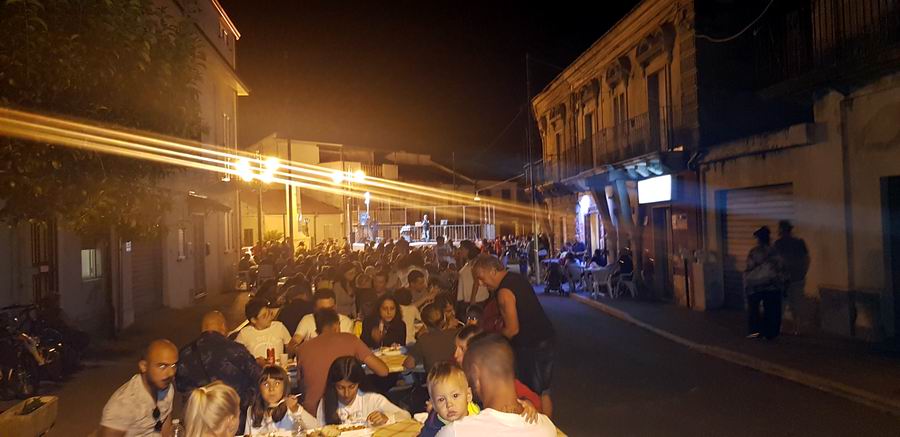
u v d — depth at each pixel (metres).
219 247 27.88
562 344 13.91
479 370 3.54
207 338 5.87
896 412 8.09
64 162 7.21
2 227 11.49
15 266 11.85
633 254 22.48
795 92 13.13
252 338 7.51
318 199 56.44
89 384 10.66
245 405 5.75
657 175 19.84
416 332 9.33
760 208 15.44
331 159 60.91
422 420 5.55
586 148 27.00
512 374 3.56
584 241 29.38
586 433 7.67
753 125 17.86
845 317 12.23
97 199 7.65
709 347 12.39
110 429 4.84
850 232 12.20
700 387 9.80
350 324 8.32
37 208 7.40
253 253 32.53
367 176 58.84
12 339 9.80
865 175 11.91
